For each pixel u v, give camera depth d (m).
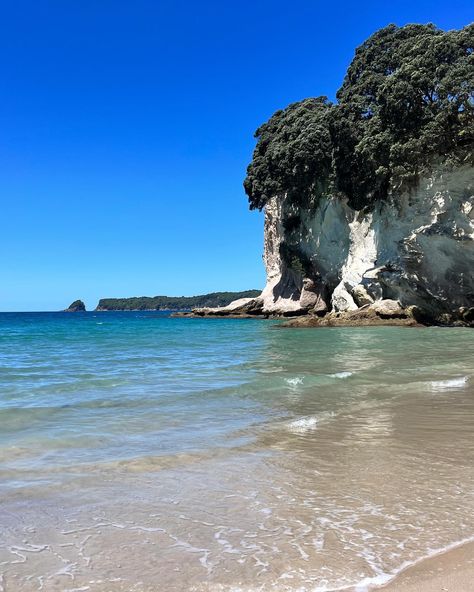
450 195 34.81
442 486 5.07
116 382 12.34
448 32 37.62
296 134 50.09
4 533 4.05
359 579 3.25
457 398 9.82
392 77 36.41
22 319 87.00
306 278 56.84
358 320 40.78
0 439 7.02
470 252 34.94
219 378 12.88
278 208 67.19
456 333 30.12
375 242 43.16
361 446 6.61
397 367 14.43
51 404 9.59
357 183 43.97
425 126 34.50
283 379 12.04
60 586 3.24
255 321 56.97
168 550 3.73
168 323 56.94
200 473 5.54
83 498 4.81
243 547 3.75
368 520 4.22
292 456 6.17
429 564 3.43
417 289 39.72
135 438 7.11
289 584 3.21
